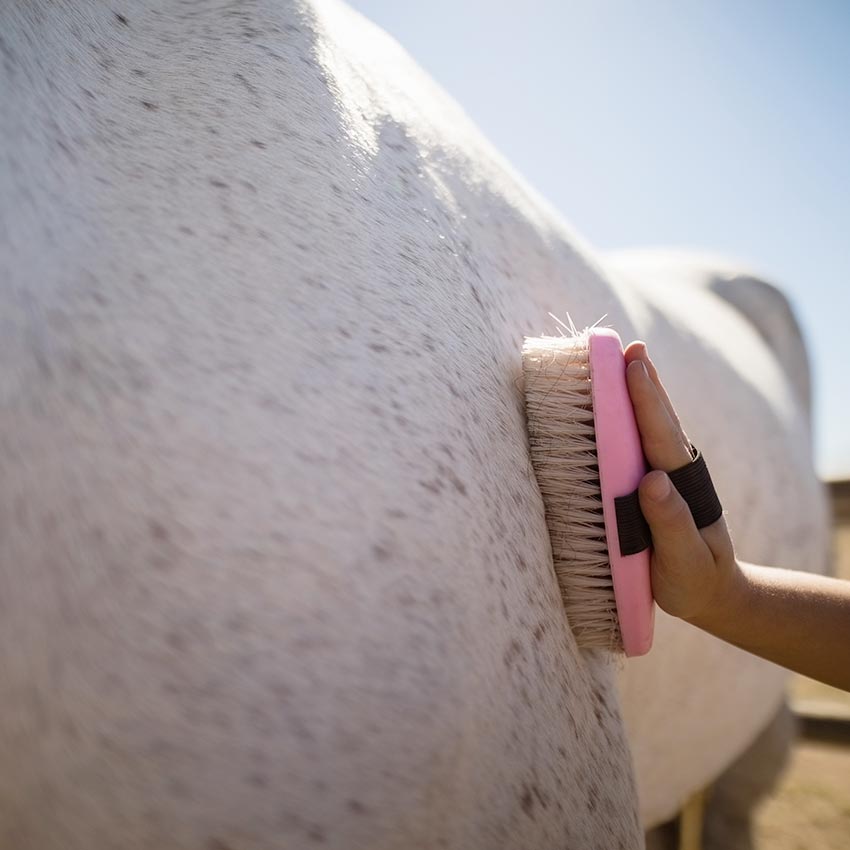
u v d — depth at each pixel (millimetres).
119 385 446
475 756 489
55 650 397
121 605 412
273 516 450
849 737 2395
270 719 423
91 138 522
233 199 544
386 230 625
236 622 428
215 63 618
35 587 398
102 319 457
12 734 385
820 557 1774
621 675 1021
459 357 607
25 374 425
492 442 594
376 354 538
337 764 432
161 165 537
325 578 452
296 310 519
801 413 2305
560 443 632
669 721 1245
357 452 491
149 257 490
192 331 477
